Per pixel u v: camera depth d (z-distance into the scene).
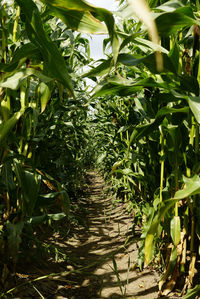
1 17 1.34
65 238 2.94
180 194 1.06
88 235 3.16
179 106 1.36
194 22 0.97
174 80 1.38
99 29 0.93
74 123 3.49
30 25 1.02
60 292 1.82
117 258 2.45
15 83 1.02
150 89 1.78
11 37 1.78
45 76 1.03
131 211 3.61
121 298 1.77
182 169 1.79
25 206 1.38
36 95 1.59
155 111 1.72
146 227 1.88
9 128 1.18
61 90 1.36
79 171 5.14
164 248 1.84
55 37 1.98
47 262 2.19
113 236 3.05
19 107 1.83
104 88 1.27
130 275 2.08
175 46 1.32
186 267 1.87
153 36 0.42
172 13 0.94
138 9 0.42
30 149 1.83
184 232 1.66
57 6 0.85
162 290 1.75
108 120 3.48
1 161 1.40
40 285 1.80
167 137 1.61
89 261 2.43
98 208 4.55
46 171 2.66
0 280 1.61
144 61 1.16
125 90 1.29
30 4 0.99
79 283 2.02
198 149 1.53
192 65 1.39
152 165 2.27
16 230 1.41
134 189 2.96
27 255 1.85
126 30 1.74
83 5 0.83
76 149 4.24
